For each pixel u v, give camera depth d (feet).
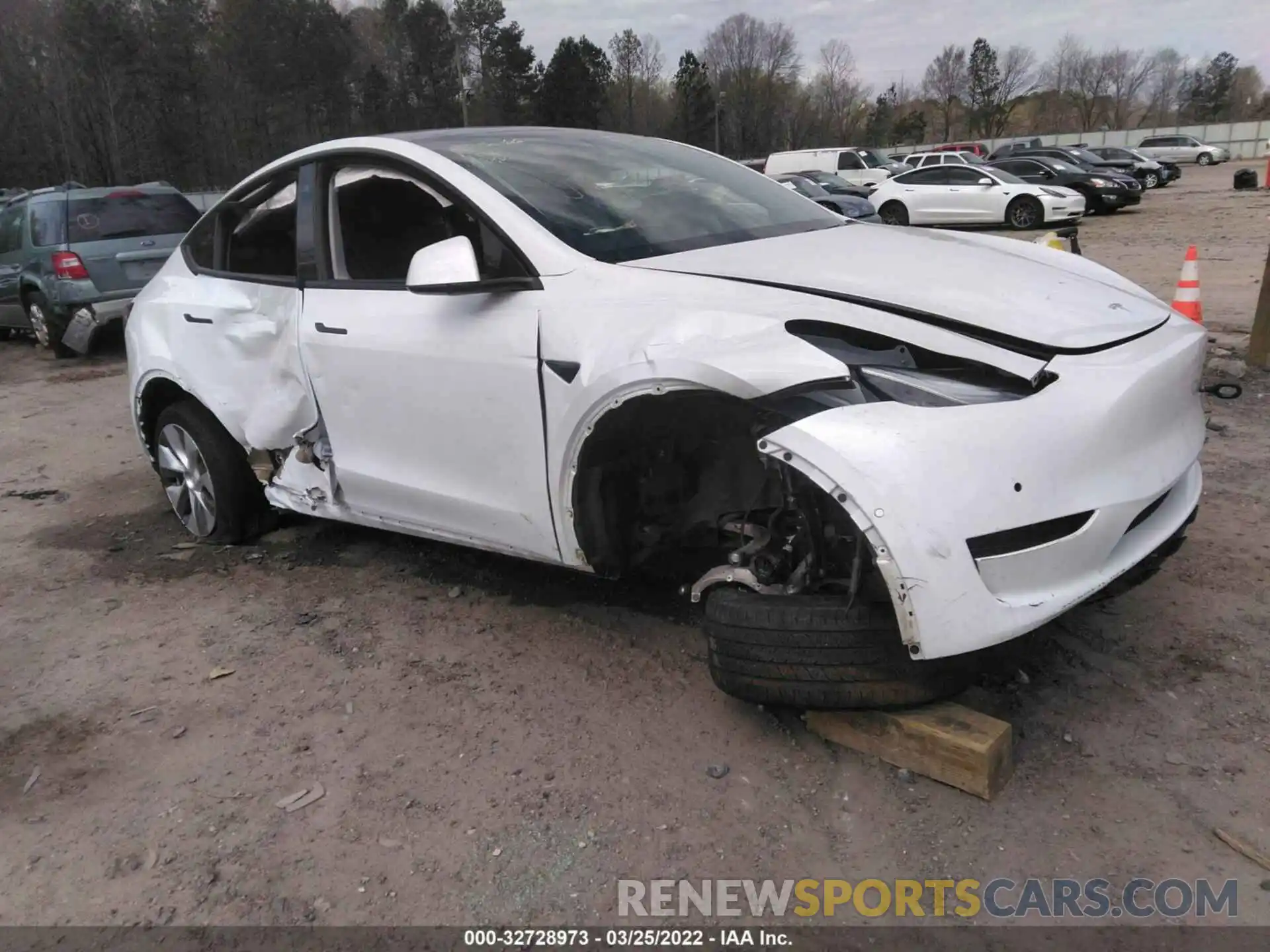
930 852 7.50
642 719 9.43
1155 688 9.34
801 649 7.86
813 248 9.94
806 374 7.34
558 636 11.21
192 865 7.88
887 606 7.68
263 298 12.58
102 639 11.93
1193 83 331.16
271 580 13.42
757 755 8.75
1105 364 7.86
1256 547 12.25
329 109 192.85
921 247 10.21
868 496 7.02
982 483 7.10
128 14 169.37
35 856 8.11
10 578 14.05
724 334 7.92
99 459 20.40
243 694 10.44
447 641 11.31
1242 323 25.98
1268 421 17.46
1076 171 75.51
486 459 10.07
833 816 7.95
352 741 9.43
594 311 8.93
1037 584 7.39
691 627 11.19
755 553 8.38
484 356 9.68
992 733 7.98
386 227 11.64
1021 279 9.07
